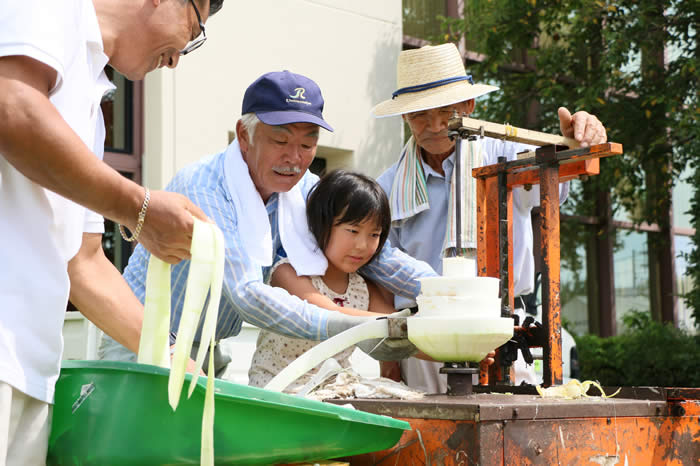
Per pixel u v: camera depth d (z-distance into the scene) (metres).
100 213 1.02
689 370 6.28
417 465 1.12
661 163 6.59
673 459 1.27
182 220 1.03
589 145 1.57
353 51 4.75
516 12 5.81
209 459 0.92
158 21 1.17
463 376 1.28
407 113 2.27
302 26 4.54
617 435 1.19
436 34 5.75
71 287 1.30
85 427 1.01
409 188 2.29
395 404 1.16
